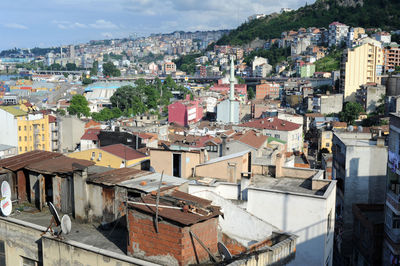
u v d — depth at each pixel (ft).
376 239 144.56
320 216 85.97
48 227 65.98
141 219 59.67
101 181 72.33
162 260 57.93
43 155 90.22
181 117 637.71
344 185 181.06
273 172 114.83
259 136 241.35
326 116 580.71
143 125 436.35
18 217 76.59
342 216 183.01
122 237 68.74
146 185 70.90
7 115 389.60
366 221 150.71
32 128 403.95
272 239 70.69
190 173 131.95
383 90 590.14
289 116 500.33
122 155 215.92
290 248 66.64
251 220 77.46
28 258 69.62
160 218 57.41
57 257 63.77
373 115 562.25
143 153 225.97
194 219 57.47
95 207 73.72
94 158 217.36
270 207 90.02
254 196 91.25
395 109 465.47
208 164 130.41
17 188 83.82
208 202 67.36
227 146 212.84
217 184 104.22
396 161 131.54
